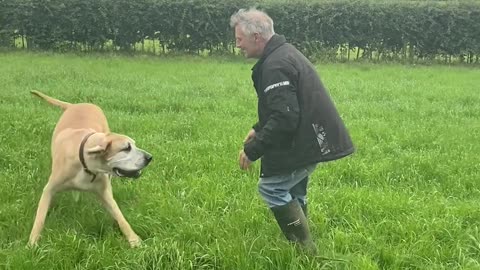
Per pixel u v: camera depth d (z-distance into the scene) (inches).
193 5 840.9
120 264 170.4
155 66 681.6
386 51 870.4
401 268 177.3
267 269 173.2
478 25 848.3
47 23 821.9
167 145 291.6
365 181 255.8
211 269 171.3
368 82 587.8
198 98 438.3
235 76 605.6
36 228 187.3
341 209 216.4
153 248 173.2
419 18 850.8
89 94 429.4
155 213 209.3
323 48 853.2
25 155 267.0
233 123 346.6
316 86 166.2
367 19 850.8
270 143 164.2
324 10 843.4
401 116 399.5
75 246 178.1
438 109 429.4
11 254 173.6
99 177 192.4
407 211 215.3
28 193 219.9
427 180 260.2
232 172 254.5
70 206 210.7
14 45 832.3
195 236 187.3
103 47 850.1
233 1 847.1
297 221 177.9
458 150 303.1
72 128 215.6
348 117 390.0
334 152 167.8
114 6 828.6
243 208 213.2
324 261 175.2
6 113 342.6
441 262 180.5
